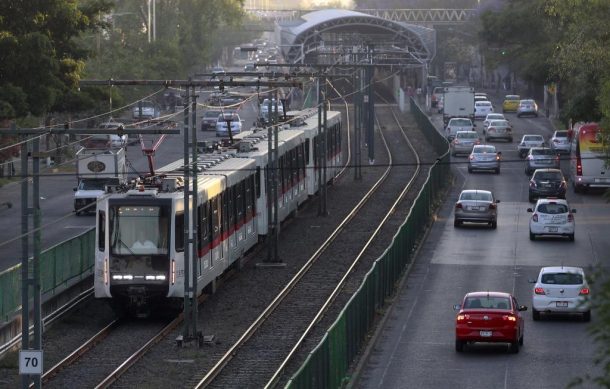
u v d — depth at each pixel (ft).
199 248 221.05
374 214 359.05
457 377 176.76
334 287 249.14
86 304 231.50
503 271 269.23
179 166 266.36
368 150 492.54
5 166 386.52
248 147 293.84
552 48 488.02
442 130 612.70
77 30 300.40
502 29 552.00
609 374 100.27
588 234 319.47
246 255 285.23
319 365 148.87
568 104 404.16
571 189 409.08
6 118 273.13
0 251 277.44
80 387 168.55
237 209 258.37
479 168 449.48
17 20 288.10
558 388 169.89
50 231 312.71
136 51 609.42
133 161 469.98
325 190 352.08
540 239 312.29
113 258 212.23
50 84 281.33
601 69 310.04
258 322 213.25
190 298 213.05
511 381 174.19
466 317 190.70
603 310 98.99
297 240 310.45
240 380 173.17
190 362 183.93
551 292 218.18
